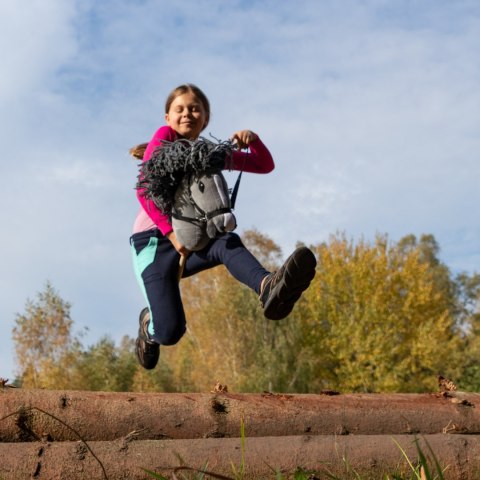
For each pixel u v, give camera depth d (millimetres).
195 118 4668
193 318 40719
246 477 3791
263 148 4641
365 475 3902
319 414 4203
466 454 4047
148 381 33406
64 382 29984
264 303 3998
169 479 3639
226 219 4000
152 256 4445
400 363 30641
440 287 65188
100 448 3756
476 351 32000
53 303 30141
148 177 4137
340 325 31500
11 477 3590
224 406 4113
